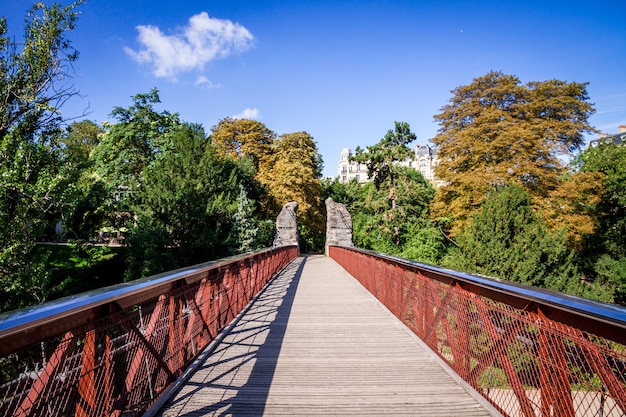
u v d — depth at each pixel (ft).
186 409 10.90
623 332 6.23
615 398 6.30
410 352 16.38
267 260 39.06
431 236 85.71
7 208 30.45
